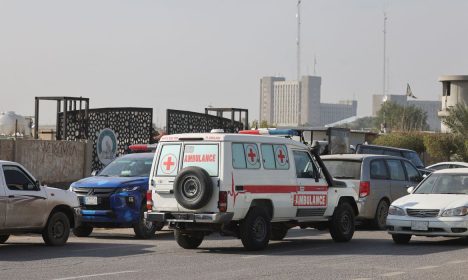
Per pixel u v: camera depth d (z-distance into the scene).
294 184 22.88
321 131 46.34
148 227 25.66
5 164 21.55
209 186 20.78
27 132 53.56
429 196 24.09
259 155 21.89
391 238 26.09
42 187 22.52
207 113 44.31
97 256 20.22
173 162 21.52
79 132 36.06
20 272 17.03
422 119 166.50
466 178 24.97
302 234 27.92
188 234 22.12
